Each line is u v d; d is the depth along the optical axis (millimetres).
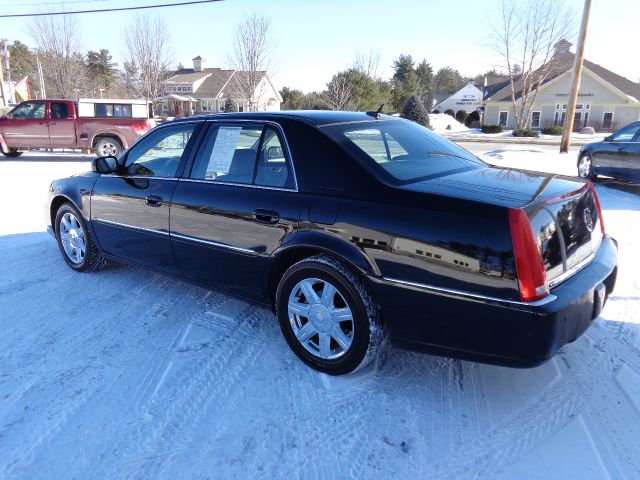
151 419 2893
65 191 5008
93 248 4973
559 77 47750
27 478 2479
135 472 2514
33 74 70438
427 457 2586
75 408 2992
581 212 3070
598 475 2445
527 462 2535
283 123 3484
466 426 2803
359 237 2963
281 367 3389
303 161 3311
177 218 3955
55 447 2682
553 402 2988
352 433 2764
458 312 2727
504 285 2578
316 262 3143
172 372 3344
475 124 55406
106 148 16266
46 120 15977
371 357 3127
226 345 3684
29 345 3705
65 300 4492
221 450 2652
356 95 42438
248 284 3639
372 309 3031
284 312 3396
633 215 7660
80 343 3730
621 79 48938
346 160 3170
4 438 2748
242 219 3504
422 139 3873
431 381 3223
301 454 2621
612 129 47625
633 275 4965
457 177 3268
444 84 99688
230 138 3775
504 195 2840
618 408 2918
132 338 3797
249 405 3002
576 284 2781
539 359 2607
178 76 58969
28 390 3162
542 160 17172
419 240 2775
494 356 2711
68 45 41875
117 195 4465
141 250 4387
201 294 4625
